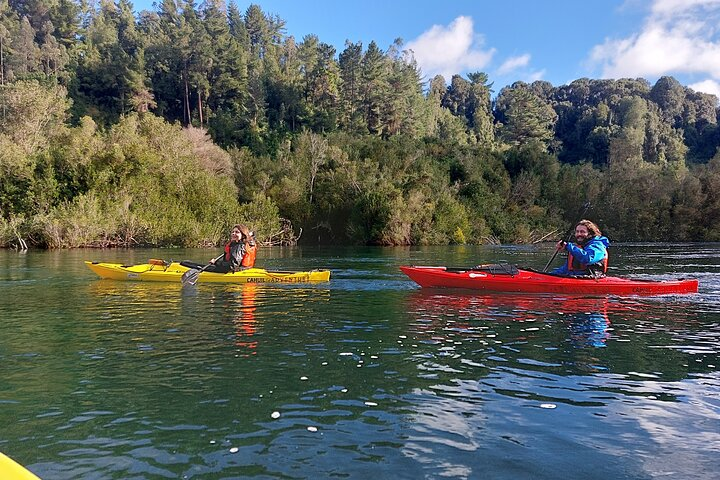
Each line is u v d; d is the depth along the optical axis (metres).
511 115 83.12
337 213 39.44
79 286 10.55
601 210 42.66
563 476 2.89
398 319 7.16
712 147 86.38
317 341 5.86
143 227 26.59
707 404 3.95
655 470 2.96
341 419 3.64
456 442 3.30
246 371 4.71
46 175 27.25
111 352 5.36
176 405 3.89
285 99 67.25
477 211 40.50
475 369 4.81
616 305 8.36
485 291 9.83
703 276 12.73
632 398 4.07
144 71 65.56
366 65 71.31
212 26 78.69
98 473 2.89
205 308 8.02
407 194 37.41
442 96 105.81
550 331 6.41
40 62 69.12
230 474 2.89
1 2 78.81
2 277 12.05
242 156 43.03
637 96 87.75
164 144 32.59
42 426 3.51
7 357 5.16
